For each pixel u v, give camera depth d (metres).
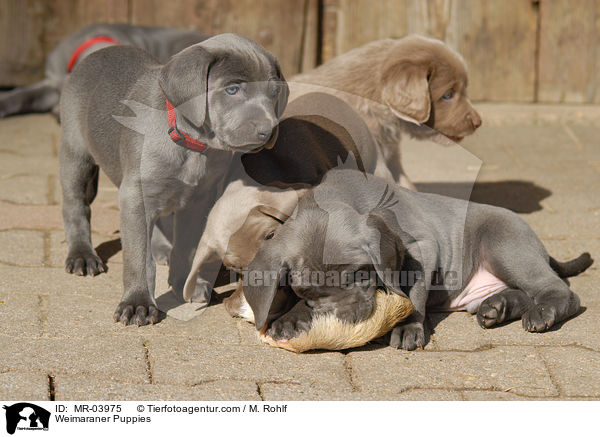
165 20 7.51
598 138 7.02
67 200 4.26
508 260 3.80
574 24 7.56
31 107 7.38
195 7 7.47
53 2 7.46
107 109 3.85
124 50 4.07
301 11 7.44
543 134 7.12
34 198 5.29
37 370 3.20
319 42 7.64
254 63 3.36
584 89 7.69
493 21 7.53
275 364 3.33
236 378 3.21
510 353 3.45
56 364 3.25
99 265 4.19
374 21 7.52
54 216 4.99
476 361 3.38
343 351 3.47
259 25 7.48
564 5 7.52
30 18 7.47
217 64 3.34
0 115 7.24
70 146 4.15
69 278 4.11
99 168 4.44
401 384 3.20
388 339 3.52
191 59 3.31
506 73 7.66
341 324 3.34
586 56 7.62
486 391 3.17
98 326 3.59
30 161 6.10
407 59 4.80
